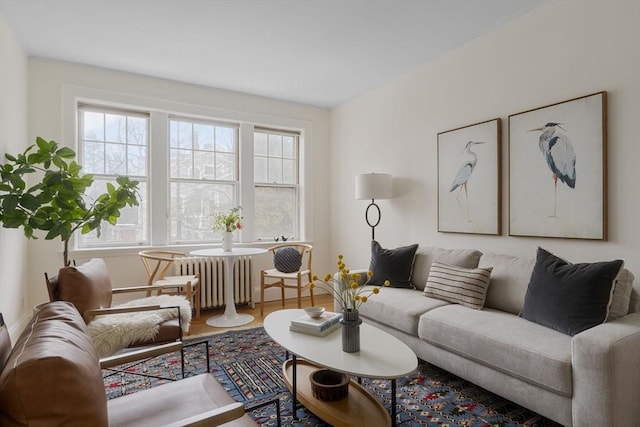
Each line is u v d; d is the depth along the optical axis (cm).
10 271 281
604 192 227
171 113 407
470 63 316
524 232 273
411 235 379
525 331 199
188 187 423
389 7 263
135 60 350
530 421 191
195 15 271
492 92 298
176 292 369
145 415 119
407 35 305
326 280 207
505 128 289
